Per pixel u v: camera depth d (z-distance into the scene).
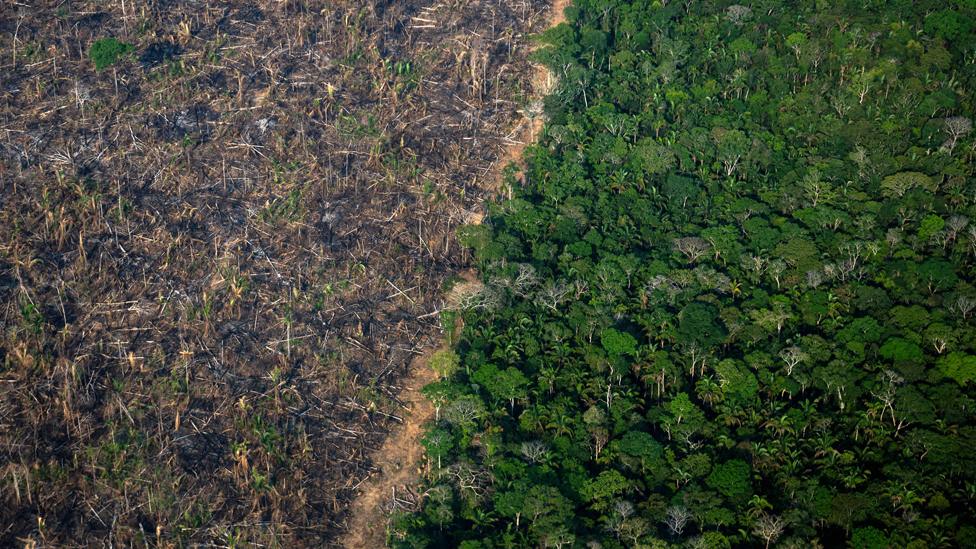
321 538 100.19
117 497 100.56
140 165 134.12
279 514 100.88
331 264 125.31
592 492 101.25
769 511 100.88
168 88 145.75
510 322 119.69
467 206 135.12
